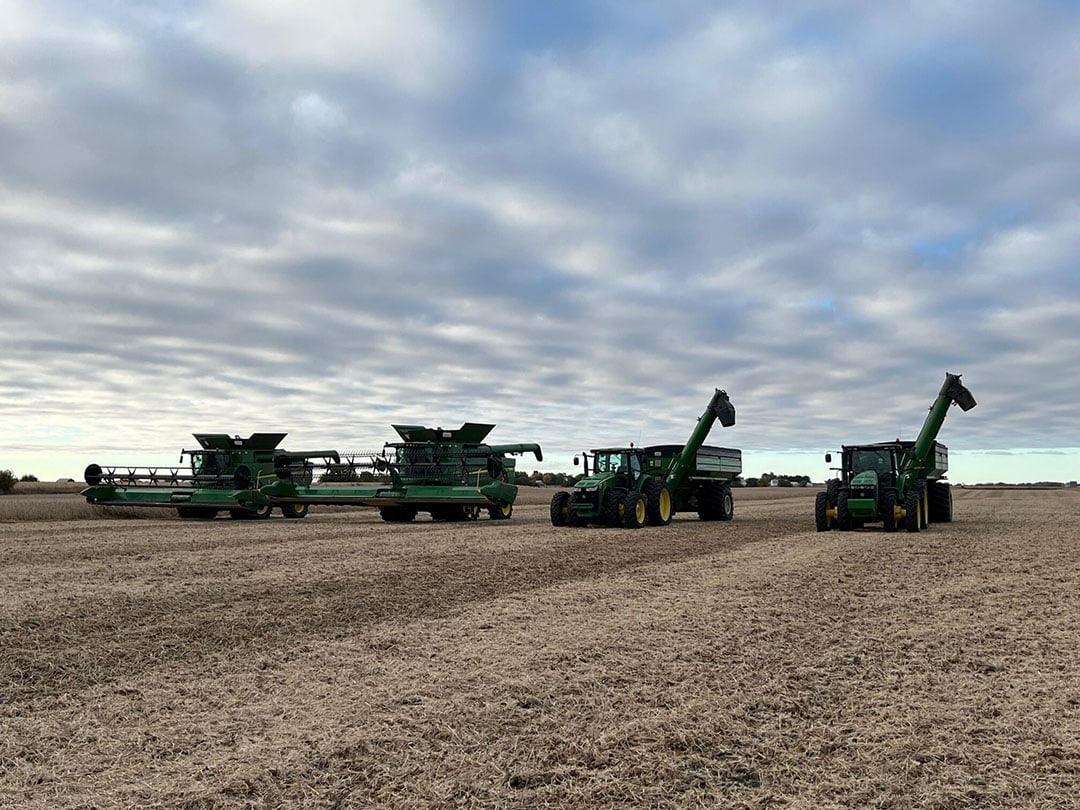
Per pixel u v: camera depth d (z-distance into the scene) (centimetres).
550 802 431
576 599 1031
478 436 2514
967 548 1681
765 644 782
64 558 1428
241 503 2586
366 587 1116
